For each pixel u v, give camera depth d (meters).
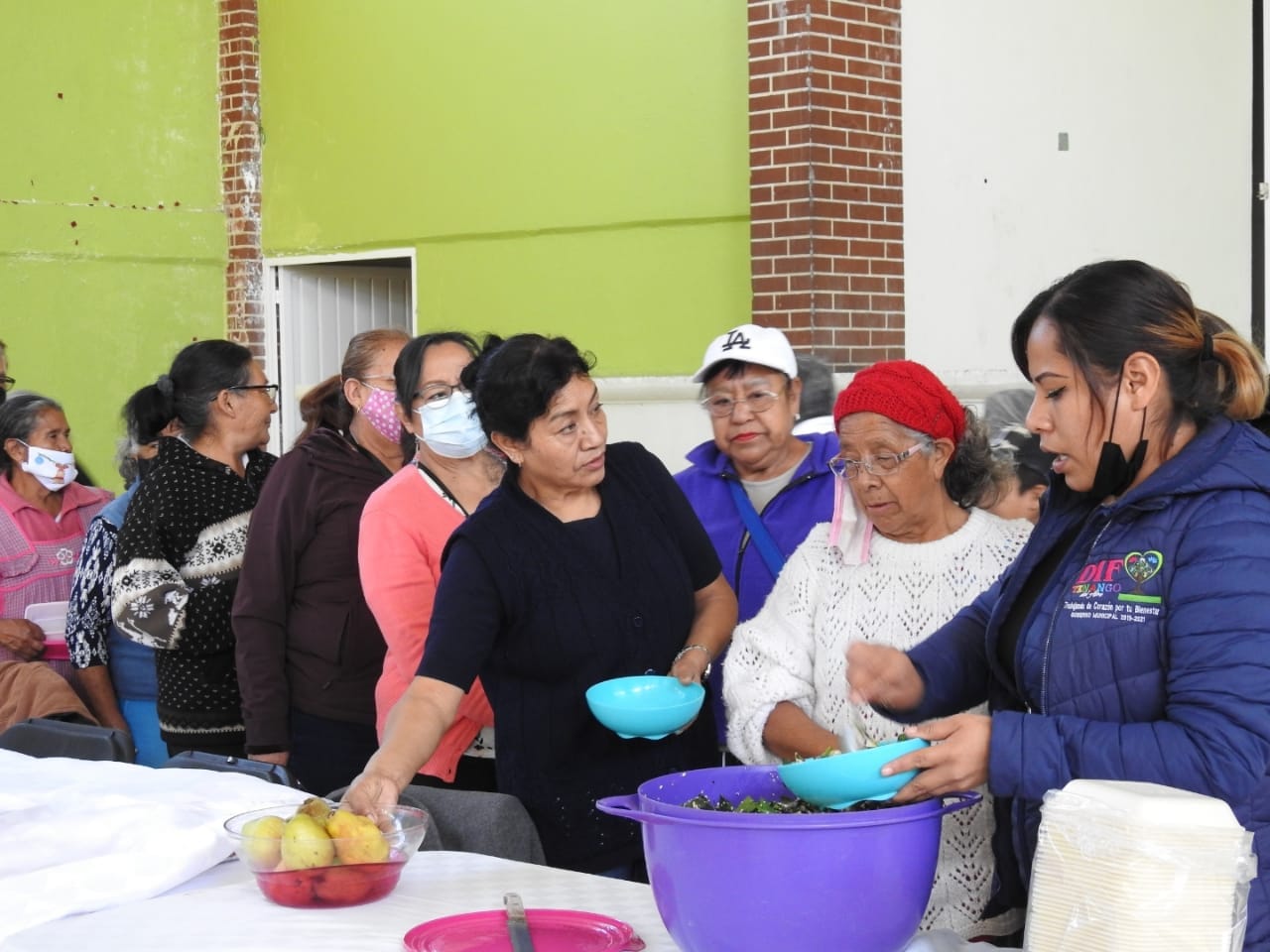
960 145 6.55
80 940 2.00
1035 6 6.81
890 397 2.40
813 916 1.65
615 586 2.69
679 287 6.67
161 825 2.37
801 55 6.00
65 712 3.72
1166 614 1.81
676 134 6.62
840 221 6.11
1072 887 1.51
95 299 7.87
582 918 1.99
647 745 2.72
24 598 4.33
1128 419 1.82
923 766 1.76
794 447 3.51
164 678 3.76
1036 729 1.75
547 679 2.66
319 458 3.61
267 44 8.23
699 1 6.49
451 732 3.00
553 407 2.60
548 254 7.14
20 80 7.55
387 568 3.10
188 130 8.22
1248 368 1.86
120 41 7.92
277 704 3.51
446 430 3.11
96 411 7.89
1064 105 6.94
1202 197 7.55
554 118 7.05
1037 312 1.92
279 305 8.33
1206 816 1.48
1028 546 2.04
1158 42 7.32
